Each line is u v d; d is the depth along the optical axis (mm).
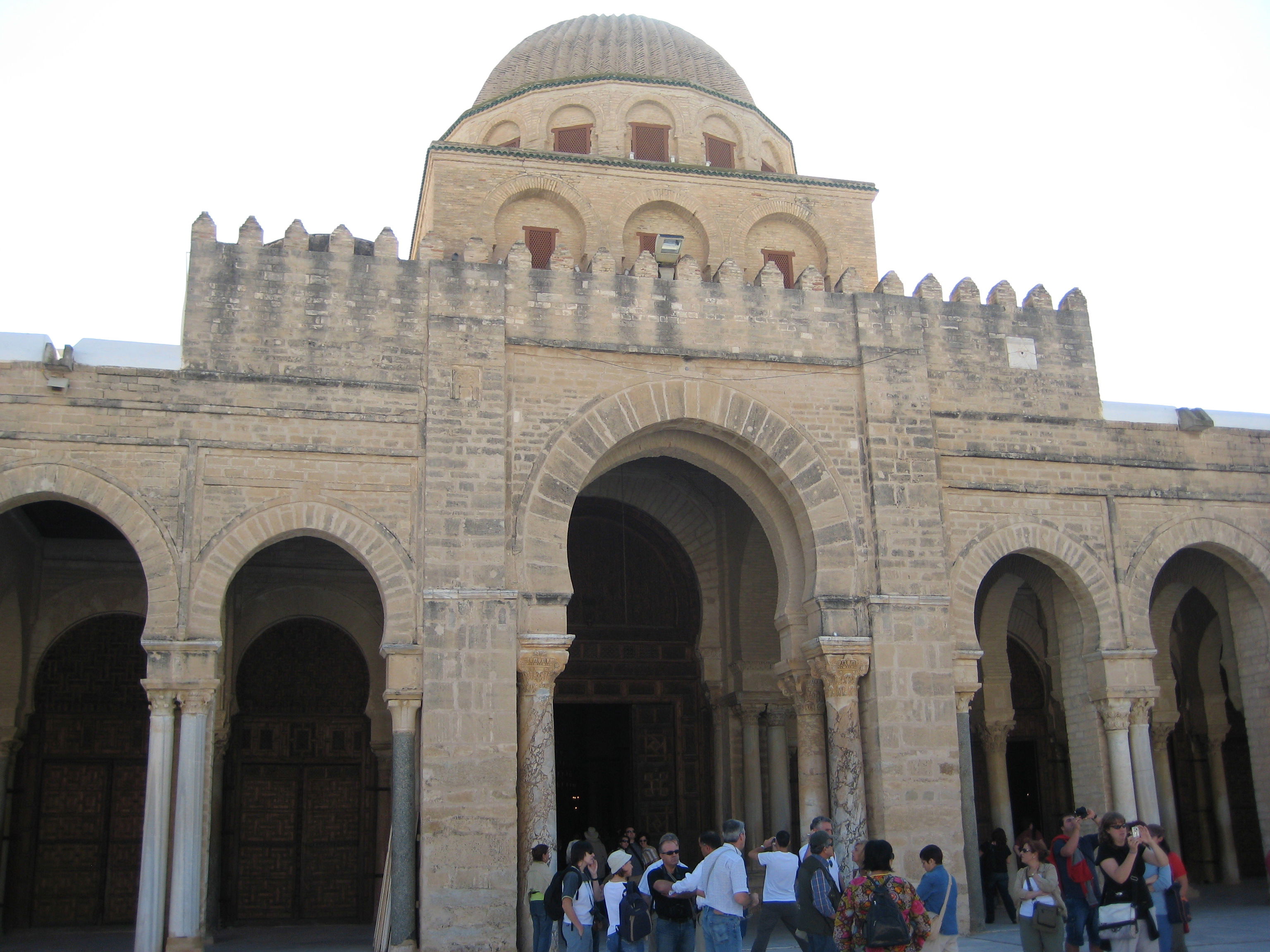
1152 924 11953
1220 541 23734
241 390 19672
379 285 20719
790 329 22438
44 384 18891
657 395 21469
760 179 27578
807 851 13102
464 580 19547
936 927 11625
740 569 26469
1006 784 26156
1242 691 24344
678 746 26938
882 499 21844
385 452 19953
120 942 20781
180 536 18875
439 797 18578
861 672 20891
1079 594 22891
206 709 18688
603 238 26516
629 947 12719
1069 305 24375
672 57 30812
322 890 24500
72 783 24016
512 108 29656
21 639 22922
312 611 24984
